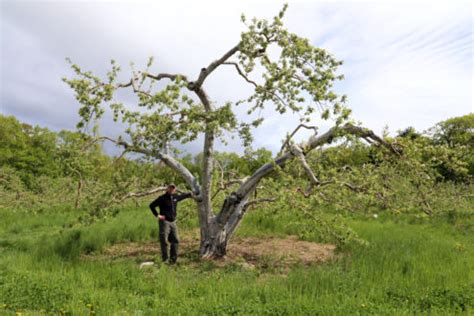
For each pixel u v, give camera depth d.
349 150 9.38
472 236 12.83
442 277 7.44
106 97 8.95
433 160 9.83
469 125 33.81
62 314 5.60
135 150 9.50
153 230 12.50
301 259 9.73
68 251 9.70
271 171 9.41
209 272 8.55
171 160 10.03
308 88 8.23
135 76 9.34
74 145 9.52
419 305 6.07
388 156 9.76
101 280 7.27
